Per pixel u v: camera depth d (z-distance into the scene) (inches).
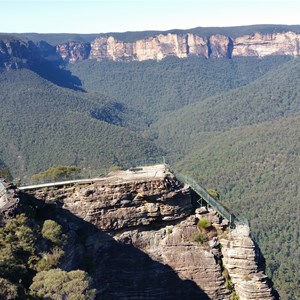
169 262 2046.0
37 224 1742.1
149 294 2025.1
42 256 1604.3
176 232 2062.0
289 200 7007.9
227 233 2068.2
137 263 2022.6
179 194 2059.5
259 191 7598.4
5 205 1726.1
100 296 1953.7
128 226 2025.1
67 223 1930.4
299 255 5521.7
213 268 2030.0
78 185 2030.0
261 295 1966.0
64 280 1428.4
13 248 1545.3
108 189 2003.0
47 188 2007.9
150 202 2042.3
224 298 2018.9
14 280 1422.2
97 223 1990.7
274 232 6210.6
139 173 2140.7
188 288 2037.4
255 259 2000.5
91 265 1931.6
